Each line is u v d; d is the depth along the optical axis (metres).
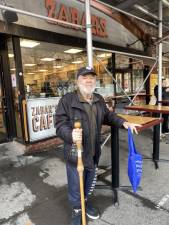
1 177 3.29
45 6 4.40
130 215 2.32
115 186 2.80
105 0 4.99
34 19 4.22
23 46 4.47
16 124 4.78
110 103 6.26
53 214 2.39
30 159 3.99
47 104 4.61
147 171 3.37
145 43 7.33
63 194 2.79
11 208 2.51
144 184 2.96
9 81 4.64
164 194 2.71
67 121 1.94
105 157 4.06
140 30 7.03
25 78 4.59
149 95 8.00
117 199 2.54
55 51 5.16
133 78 7.39
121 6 4.97
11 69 4.55
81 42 5.19
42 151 4.44
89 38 3.06
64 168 3.58
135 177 2.10
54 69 5.23
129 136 2.13
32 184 3.06
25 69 4.57
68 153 1.98
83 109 1.96
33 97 4.69
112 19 6.07
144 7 5.74
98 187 2.84
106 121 2.33
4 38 4.40
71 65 5.58
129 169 2.15
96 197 2.68
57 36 4.66
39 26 4.32
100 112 2.09
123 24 6.30
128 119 2.90
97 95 2.19
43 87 4.98
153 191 2.78
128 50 6.69
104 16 5.81
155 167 3.49
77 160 1.93
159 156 3.97
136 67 7.41
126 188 2.80
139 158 2.12
